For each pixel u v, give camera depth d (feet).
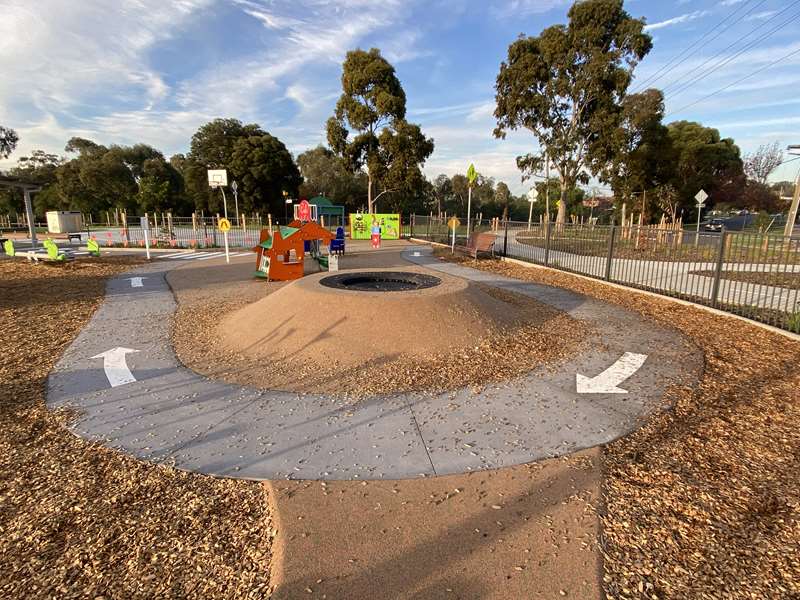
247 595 6.64
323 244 55.93
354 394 14.19
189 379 15.66
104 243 78.64
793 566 7.09
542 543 7.64
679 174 118.11
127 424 12.34
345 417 12.64
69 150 217.36
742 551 7.43
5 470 10.07
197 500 8.97
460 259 53.57
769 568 7.07
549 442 11.23
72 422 12.47
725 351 18.61
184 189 196.65
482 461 10.33
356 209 194.49
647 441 11.27
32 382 15.48
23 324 23.56
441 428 11.99
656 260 44.45
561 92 91.40
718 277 26.18
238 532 8.05
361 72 101.76
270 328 19.53
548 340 20.16
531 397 14.05
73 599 6.61
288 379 15.47
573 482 9.45
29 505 8.82
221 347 19.30
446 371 16.01
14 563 7.32
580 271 41.52
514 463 10.24
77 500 8.98
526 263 47.98
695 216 147.43
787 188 182.91
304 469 10.02
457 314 19.67
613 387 14.89
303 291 20.76
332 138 107.86
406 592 6.64
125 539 7.87
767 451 10.72
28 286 35.32
